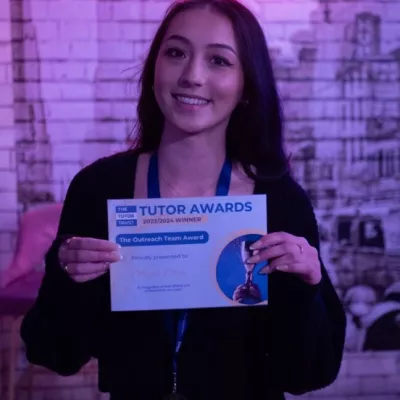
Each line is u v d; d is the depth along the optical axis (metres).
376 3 2.89
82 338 1.10
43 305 1.09
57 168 2.88
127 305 1.06
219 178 1.12
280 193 1.13
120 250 1.05
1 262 2.88
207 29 1.02
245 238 1.06
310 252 1.05
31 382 2.93
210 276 1.07
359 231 2.99
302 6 2.87
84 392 2.96
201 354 1.08
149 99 1.17
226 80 1.03
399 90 2.94
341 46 2.90
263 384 1.12
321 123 2.93
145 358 1.10
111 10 2.83
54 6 2.81
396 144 2.97
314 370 1.15
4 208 2.88
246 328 1.10
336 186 2.97
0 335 2.93
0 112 2.84
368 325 3.03
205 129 1.06
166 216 1.06
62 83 2.85
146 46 2.85
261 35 1.08
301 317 1.08
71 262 1.03
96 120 2.88
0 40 2.80
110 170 1.15
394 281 3.02
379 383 3.04
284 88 2.90
